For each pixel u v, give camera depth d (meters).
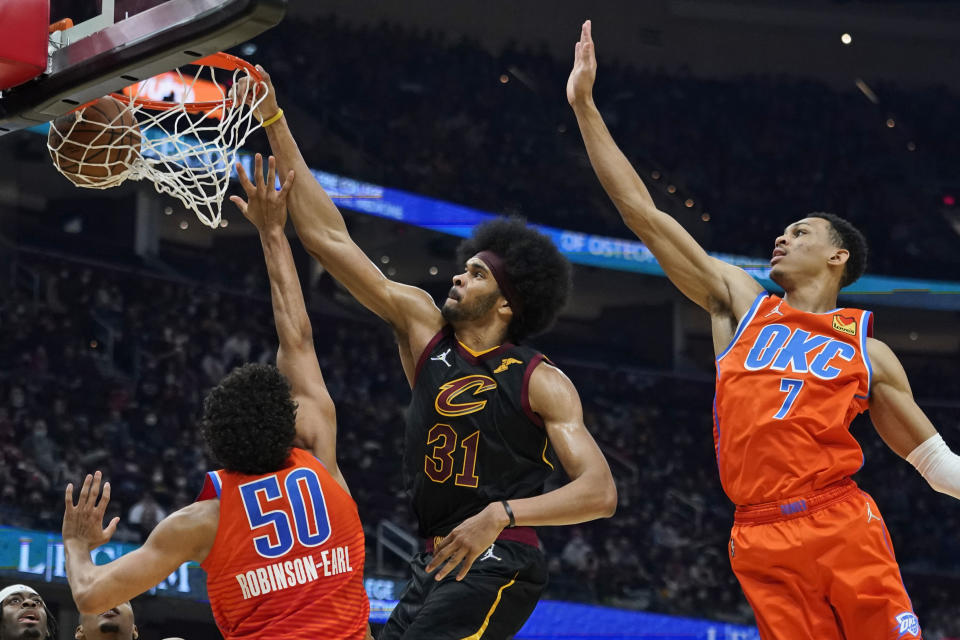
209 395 2.78
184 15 3.03
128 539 12.77
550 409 3.09
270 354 17.72
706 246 21.19
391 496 16.02
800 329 3.22
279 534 2.68
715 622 15.54
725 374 3.21
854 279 3.43
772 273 3.43
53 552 11.62
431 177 19.44
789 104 22.61
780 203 21.78
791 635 3.01
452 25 21.41
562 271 3.38
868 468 19.59
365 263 3.44
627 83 22.06
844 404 3.09
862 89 23.00
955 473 3.12
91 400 14.97
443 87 20.53
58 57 3.39
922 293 21.11
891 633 2.96
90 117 3.54
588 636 14.52
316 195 3.50
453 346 3.28
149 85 3.87
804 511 3.03
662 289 21.78
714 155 21.94
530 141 20.80
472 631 2.98
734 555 3.14
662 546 17.27
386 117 19.78
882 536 3.05
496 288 3.27
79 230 17.59
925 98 22.97
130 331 16.25
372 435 17.08
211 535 2.68
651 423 20.19
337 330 18.83
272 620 2.64
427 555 3.17
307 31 19.77
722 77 22.62
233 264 18.52
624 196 3.33
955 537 18.42
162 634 12.29
